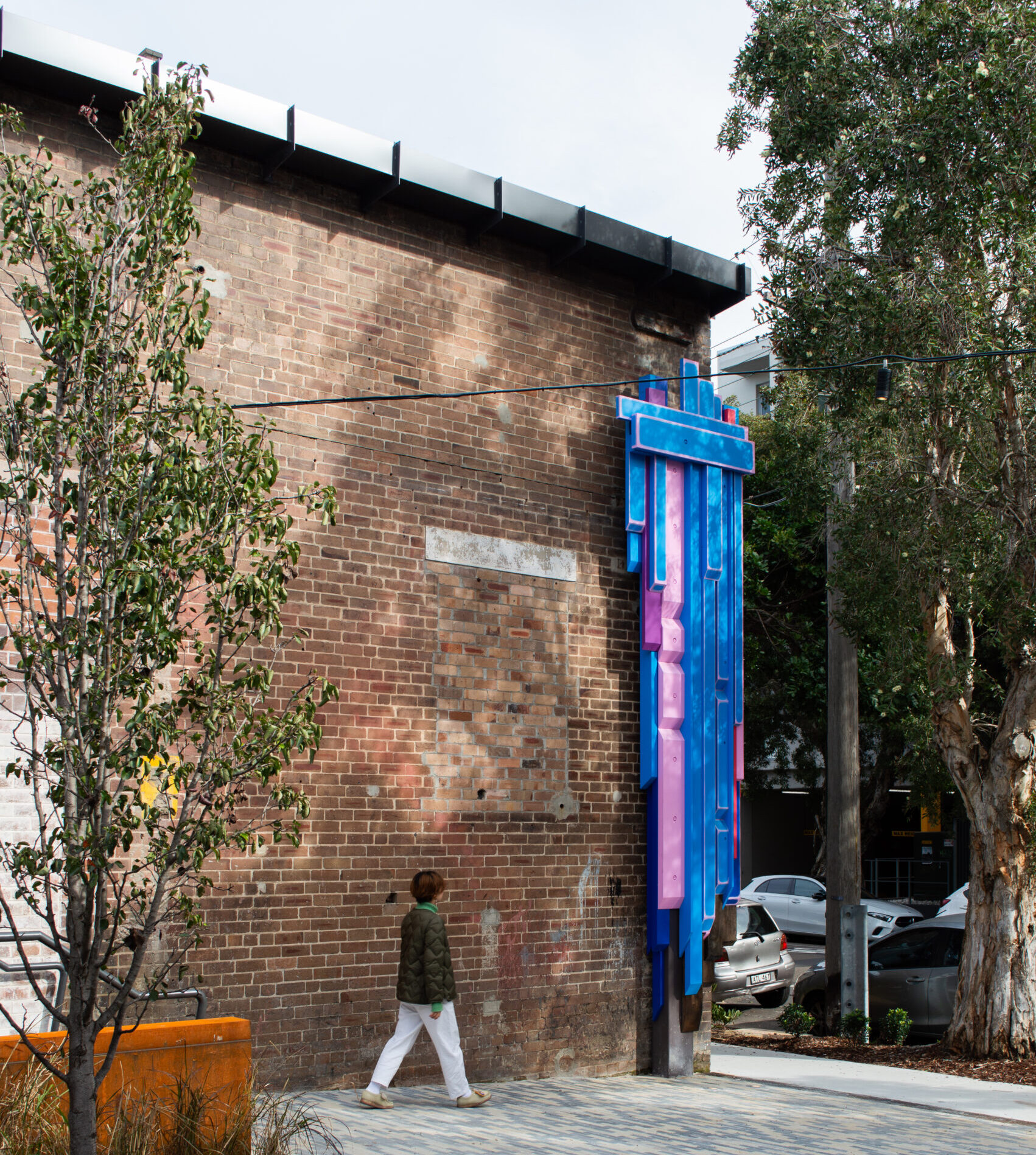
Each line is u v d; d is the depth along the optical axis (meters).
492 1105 9.02
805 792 35.47
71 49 8.41
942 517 12.12
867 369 11.94
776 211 12.70
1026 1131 9.25
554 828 10.62
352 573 9.59
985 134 11.23
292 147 9.35
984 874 12.55
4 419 5.32
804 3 12.38
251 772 5.42
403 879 9.59
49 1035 6.21
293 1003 8.86
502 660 10.45
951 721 13.03
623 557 11.48
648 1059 11.06
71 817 5.05
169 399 5.99
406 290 10.27
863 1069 11.93
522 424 10.89
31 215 5.67
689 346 12.32
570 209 11.05
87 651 5.17
